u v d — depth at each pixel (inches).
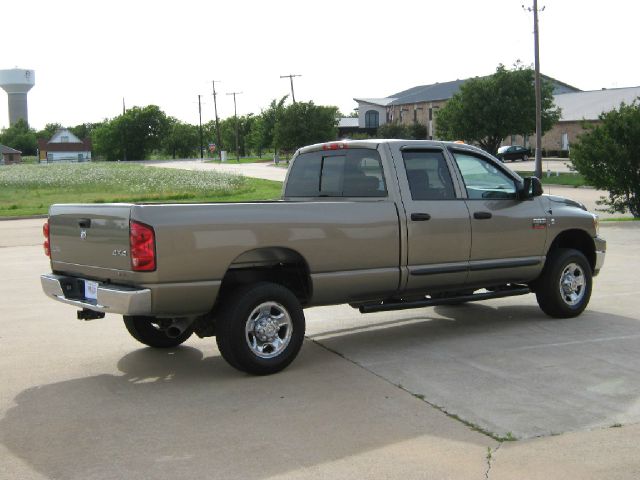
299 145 2714.1
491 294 306.3
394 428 192.9
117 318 346.3
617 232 721.0
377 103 3986.2
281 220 245.0
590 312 344.2
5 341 298.5
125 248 225.5
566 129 2760.8
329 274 258.1
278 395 222.7
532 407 208.1
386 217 270.2
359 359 263.4
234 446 181.8
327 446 181.0
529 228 313.1
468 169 301.3
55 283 255.9
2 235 809.5
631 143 857.5
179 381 240.2
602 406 208.8
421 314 346.9
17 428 196.7
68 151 5378.9
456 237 289.1
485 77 2080.5
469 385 229.8
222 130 5265.8
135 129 5526.6
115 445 183.6
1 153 5216.5
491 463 169.8
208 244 230.2
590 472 164.4
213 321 252.5
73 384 237.8
